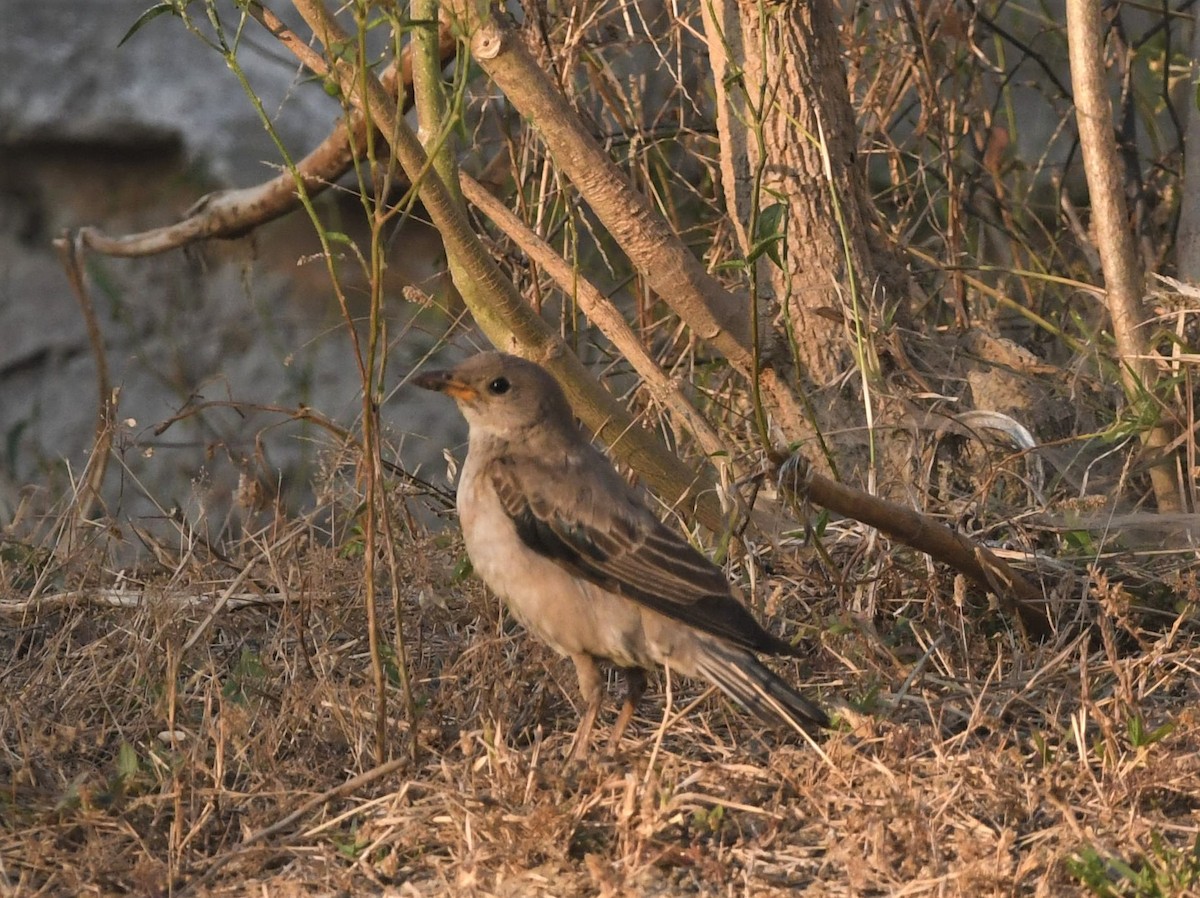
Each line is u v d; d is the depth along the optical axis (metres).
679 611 8.38
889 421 11.09
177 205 17.70
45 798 8.34
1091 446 11.63
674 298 10.94
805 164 11.10
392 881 7.59
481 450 8.86
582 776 8.08
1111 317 11.84
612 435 10.37
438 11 9.98
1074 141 14.12
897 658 9.64
